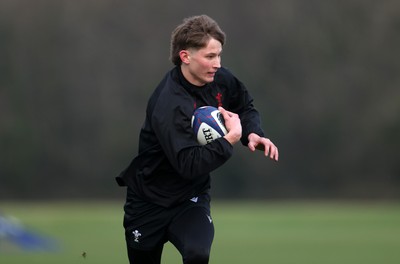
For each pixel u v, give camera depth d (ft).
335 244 193.77
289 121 552.41
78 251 169.37
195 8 565.53
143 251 66.08
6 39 561.02
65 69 562.25
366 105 555.69
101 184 548.72
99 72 563.07
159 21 569.23
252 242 199.41
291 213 322.55
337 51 563.07
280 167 544.21
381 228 244.63
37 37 563.48
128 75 564.30
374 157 547.08
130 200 66.18
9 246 170.40
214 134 62.03
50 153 549.54
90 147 552.82
